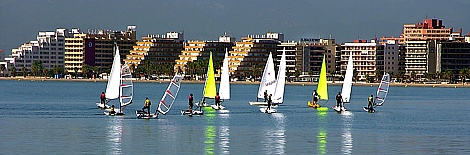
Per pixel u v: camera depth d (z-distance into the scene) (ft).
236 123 488.85
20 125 459.73
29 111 601.21
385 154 344.28
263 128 455.63
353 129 461.78
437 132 451.94
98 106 614.34
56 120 499.51
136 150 347.15
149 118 512.22
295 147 363.35
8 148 349.82
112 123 475.31
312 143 379.96
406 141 397.19
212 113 573.74
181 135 408.87
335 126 480.64
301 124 490.49
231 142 379.96
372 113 626.23
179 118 518.37
